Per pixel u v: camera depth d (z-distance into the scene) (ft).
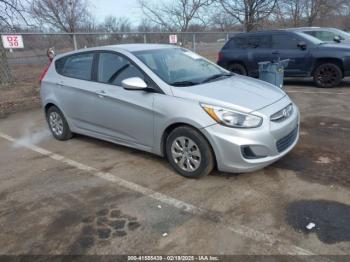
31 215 12.00
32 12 47.62
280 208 11.64
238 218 11.20
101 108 16.71
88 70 17.70
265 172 14.28
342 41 39.24
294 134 14.66
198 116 13.01
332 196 12.23
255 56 36.40
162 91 14.21
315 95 29.71
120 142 16.66
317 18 90.17
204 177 14.02
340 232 10.26
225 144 12.62
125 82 14.23
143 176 14.58
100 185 14.01
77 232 10.85
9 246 10.36
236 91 14.12
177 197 12.69
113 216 11.66
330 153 16.10
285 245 9.80
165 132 14.40
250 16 66.90
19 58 39.96
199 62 17.53
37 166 16.43
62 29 79.71
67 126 19.61
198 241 10.16
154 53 16.43
